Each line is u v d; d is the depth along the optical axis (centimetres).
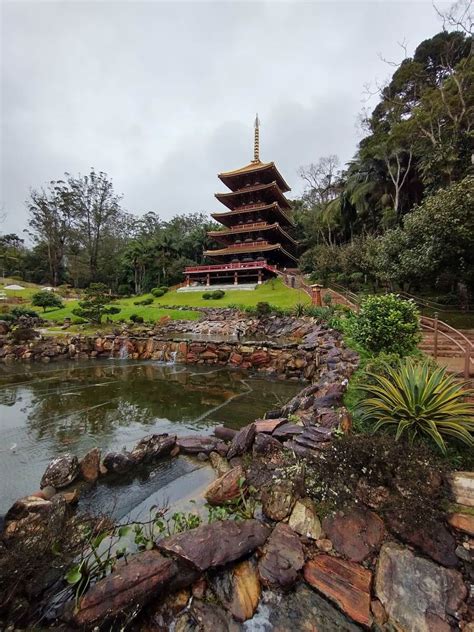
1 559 196
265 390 703
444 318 1112
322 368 692
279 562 220
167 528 249
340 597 201
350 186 2464
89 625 171
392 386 332
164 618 187
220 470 343
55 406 584
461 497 233
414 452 253
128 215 5125
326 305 1684
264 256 3281
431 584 198
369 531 229
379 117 2531
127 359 1091
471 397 373
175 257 4084
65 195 4088
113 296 3391
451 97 1599
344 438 279
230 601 198
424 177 1678
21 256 4366
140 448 371
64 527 241
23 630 170
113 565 207
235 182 3431
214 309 2255
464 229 898
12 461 368
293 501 257
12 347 1071
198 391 693
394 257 1245
